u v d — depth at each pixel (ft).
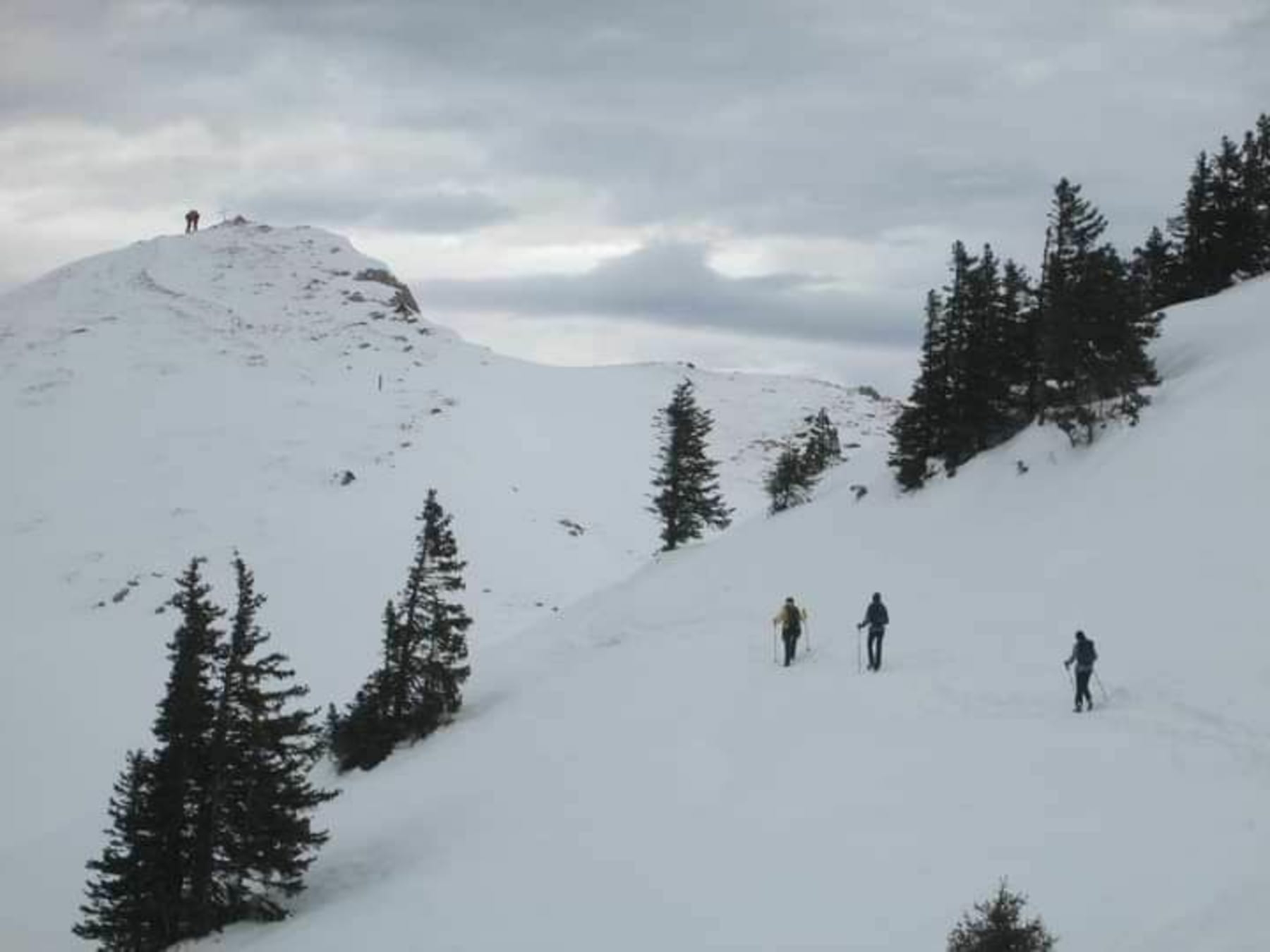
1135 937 47.16
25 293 589.73
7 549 292.20
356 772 129.29
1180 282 205.36
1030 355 150.71
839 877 62.69
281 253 618.44
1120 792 63.62
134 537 290.97
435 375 459.32
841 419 488.44
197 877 92.63
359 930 76.89
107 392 415.03
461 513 300.40
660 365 570.87
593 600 170.30
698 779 85.15
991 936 47.39
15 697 202.90
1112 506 111.55
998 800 66.80
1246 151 203.41
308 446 352.28
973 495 137.08
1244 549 90.38
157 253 617.62
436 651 133.90
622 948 62.13
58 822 156.25
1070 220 142.00
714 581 151.23
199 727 96.02
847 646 107.76
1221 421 113.09
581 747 102.94
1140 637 85.15
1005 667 88.99
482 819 94.43
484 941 68.39
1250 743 65.51
